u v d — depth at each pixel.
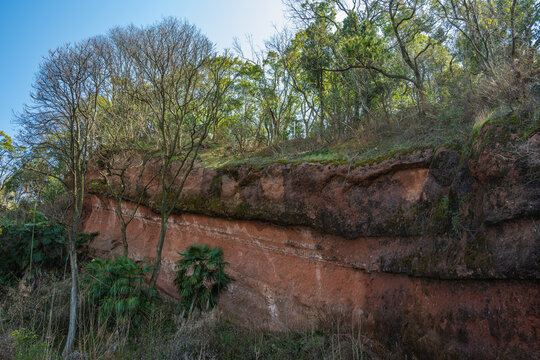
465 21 8.81
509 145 5.44
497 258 5.20
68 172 16.47
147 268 9.80
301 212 8.91
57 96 9.32
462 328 5.58
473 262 5.57
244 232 10.38
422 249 6.73
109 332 8.96
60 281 12.62
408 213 7.23
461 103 8.54
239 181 10.44
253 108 17.41
